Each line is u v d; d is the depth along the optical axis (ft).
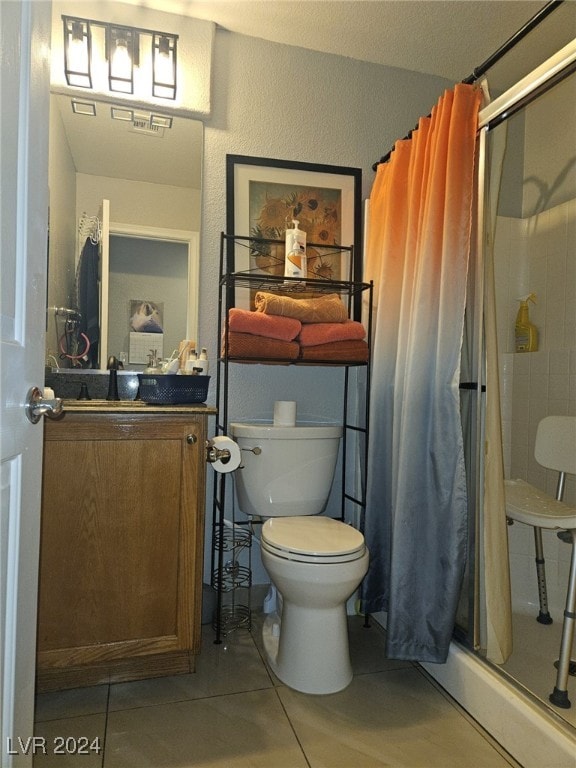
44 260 2.93
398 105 7.23
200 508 4.85
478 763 3.89
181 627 4.75
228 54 6.53
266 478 5.82
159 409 4.61
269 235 6.64
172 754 3.92
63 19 5.78
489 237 4.88
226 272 6.42
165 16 6.15
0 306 2.23
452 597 4.61
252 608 6.53
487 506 4.78
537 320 7.28
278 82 6.73
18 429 2.49
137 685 4.77
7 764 2.43
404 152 5.73
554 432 6.30
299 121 6.82
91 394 6.01
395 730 4.25
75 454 4.44
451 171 4.73
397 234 5.72
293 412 6.15
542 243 7.30
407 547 4.87
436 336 4.89
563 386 6.46
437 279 4.90
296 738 4.12
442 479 4.74
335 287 6.34
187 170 6.39
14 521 2.51
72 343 5.95
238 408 6.61
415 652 4.82
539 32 6.30
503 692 4.11
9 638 2.47
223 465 5.12
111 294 6.10
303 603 4.76
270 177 6.68
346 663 4.92
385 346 5.74
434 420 4.83
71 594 4.44
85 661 4.49
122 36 5.95
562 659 4.39
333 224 6.92
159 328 6.26
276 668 5.02
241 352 5.57
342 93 7.00
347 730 4.24
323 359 5.88
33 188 2.66
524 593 6.20
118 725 4.22
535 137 7.58
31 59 2.54
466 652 4.72
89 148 6.04
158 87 6.11
